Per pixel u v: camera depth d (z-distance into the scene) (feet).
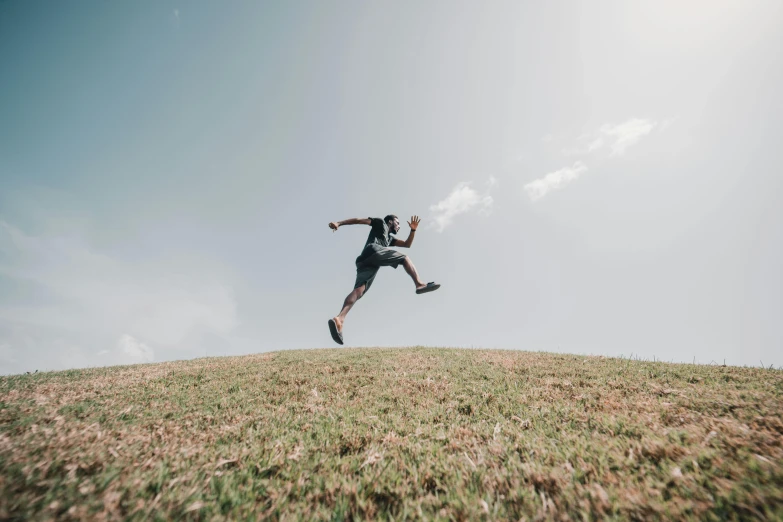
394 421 13.91
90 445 10.23
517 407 15.24
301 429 13.24
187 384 22.58
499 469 9.17
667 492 7.36
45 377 25.27
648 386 17.53
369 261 13.97
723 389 15.78
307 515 7.20
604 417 12.72
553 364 25.52
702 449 8.92
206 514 6.93
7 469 8.06
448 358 30.45
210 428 13.33
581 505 7.03
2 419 13.58
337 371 25.73
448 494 7.99
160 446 10.87
